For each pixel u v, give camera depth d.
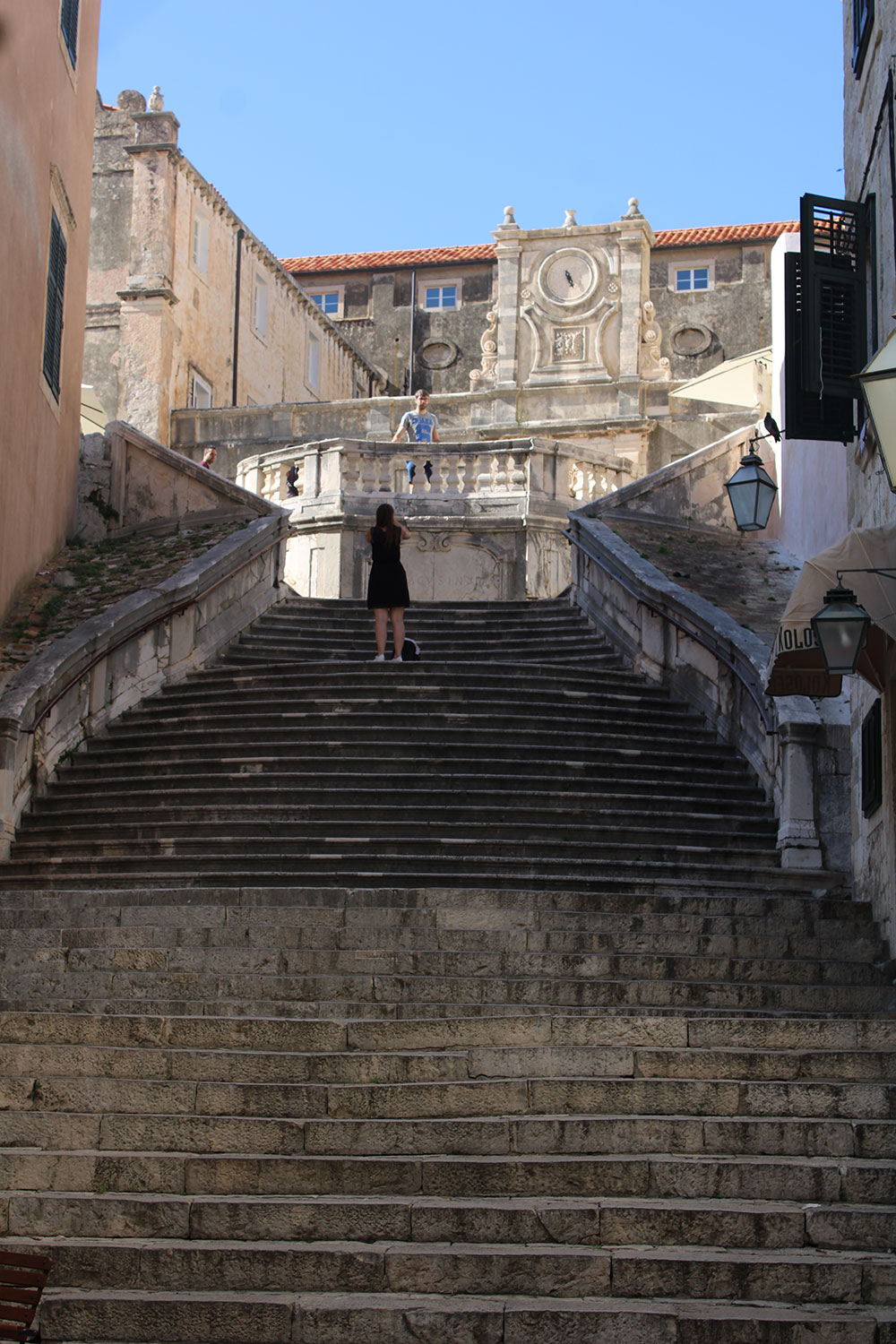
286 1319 6.34
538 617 19.84
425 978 9.23
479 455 24.75
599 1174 7.20
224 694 16.28
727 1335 6.12
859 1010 9.42
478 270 44.38
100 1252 6.75
